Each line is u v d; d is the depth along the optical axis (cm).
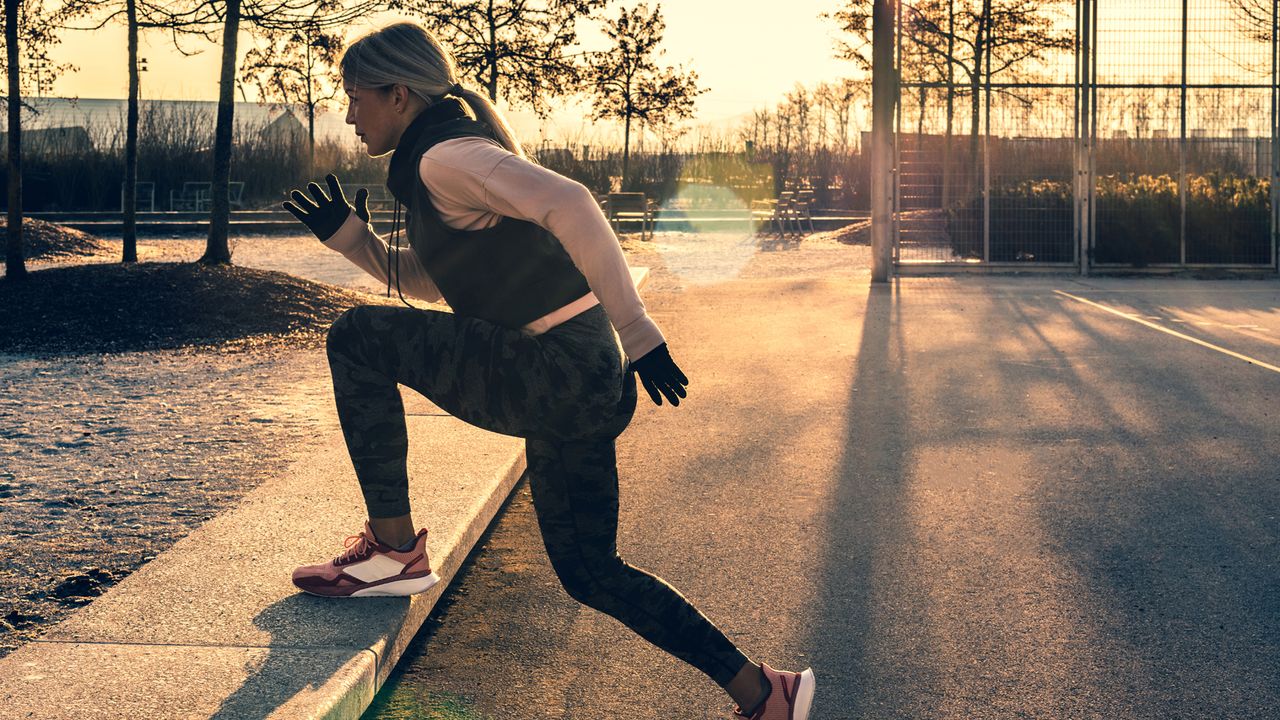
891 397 693
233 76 1214
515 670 317
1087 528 440
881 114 1360
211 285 1062
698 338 929
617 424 249
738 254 2067
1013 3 1923
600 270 225
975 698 299
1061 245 1487
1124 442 575
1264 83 1429
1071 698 298
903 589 378
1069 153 1498
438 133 242
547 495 251
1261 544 419
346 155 3409
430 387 257
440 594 360
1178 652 326
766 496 489
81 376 781
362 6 1257
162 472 519
